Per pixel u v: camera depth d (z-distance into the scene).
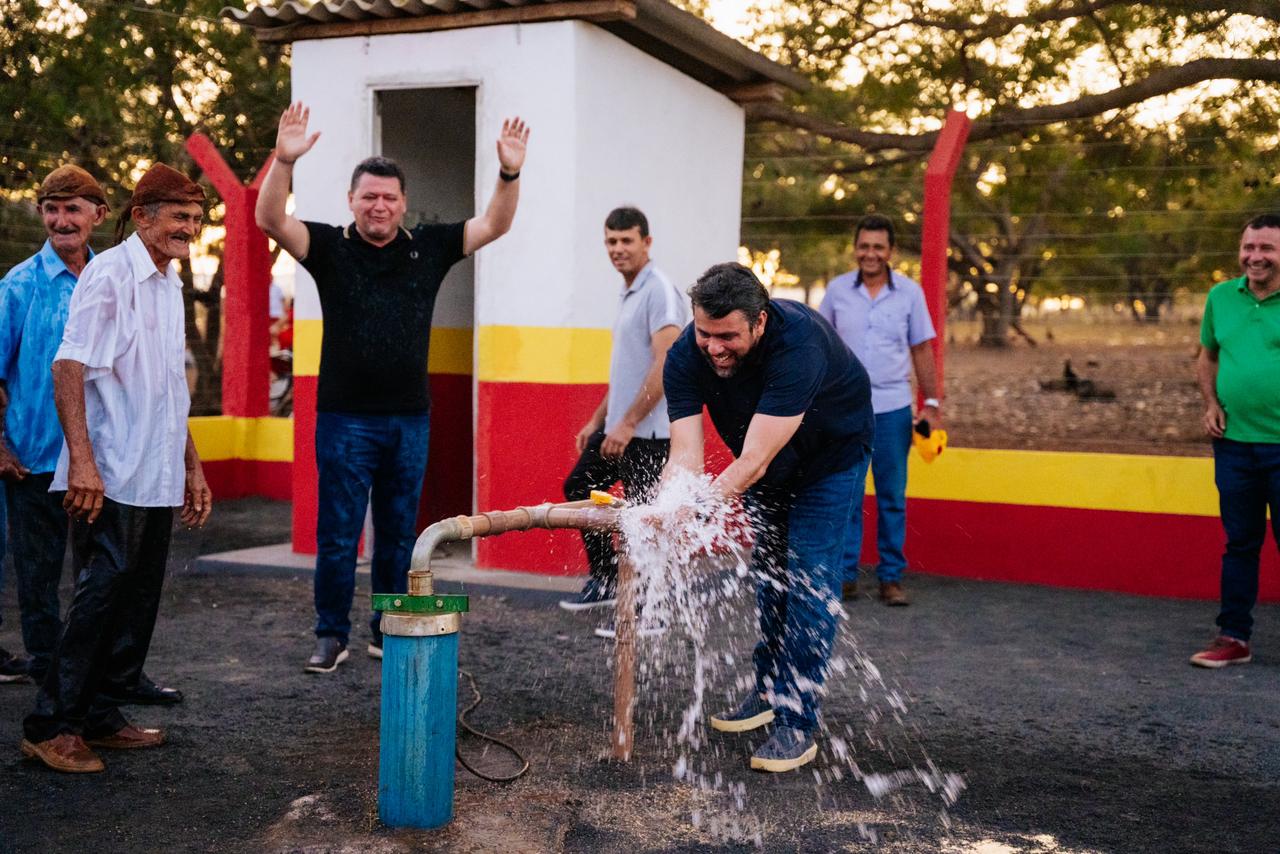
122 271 3.85
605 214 7.14
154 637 5.73
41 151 10.79
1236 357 5.42
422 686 3.44
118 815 3.56
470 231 5.23
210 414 11.62
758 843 3.44
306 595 6.73
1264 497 5.45
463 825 3.51
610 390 5.88
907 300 6.74
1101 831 3.56
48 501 4.65
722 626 6.04
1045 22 10.12
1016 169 11.77
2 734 4.25
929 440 6.74
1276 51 9.35
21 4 10.55
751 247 15.88
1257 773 4.08
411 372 5.15
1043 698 4.93
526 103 6.89
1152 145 10.17
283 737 4.29
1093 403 16.98
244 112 11.70
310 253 5.01
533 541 6.99
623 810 3.67
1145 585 7.14
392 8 7.00
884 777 4.00
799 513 4.14
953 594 7.04
